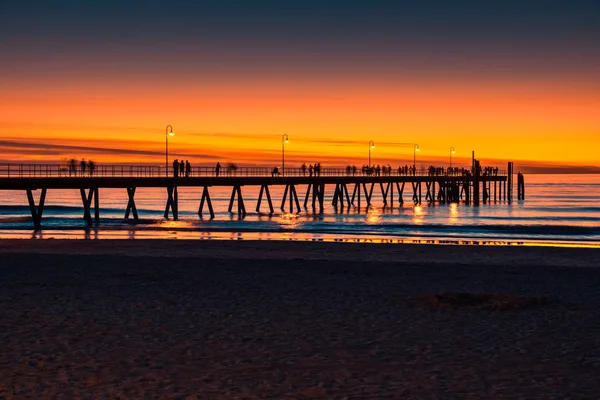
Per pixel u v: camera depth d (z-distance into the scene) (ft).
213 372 37.01
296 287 64.90
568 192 476.13
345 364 38.60
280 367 38.01
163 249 104.53
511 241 129.08
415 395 33.22
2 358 39.42
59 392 33.42
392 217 207.92
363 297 59.41
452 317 50.65
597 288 65.51
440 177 304.09
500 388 34.24
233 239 125.49
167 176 188.75
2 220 180.55
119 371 37.01
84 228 155.12
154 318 50.55
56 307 54.54
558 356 40.16
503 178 334.85
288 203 332.60
